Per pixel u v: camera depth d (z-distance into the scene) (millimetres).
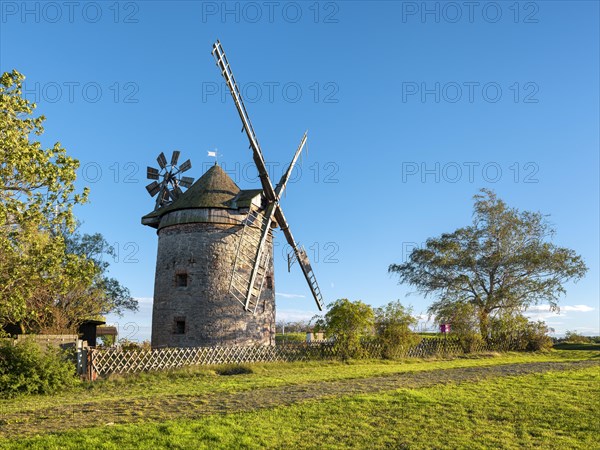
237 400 14938
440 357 32938
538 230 44219
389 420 12180
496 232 43875
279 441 10570
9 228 18031
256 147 29172
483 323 39875
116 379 20984
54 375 18531
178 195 33250
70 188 18312
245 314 29281
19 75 17797
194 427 11406
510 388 16297
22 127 17766
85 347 22266
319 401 14258
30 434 11188
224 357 26125
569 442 10531
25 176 17500
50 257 18203
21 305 17953
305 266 33406
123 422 12180
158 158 33875
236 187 31953
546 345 41625
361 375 21109
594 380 18031
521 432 11242
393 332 31094
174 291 29219
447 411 13039
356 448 10180
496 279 43625
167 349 24469
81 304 32812
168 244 30109
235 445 10250
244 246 29750
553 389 16062
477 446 10258
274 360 27203
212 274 29031
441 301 42781
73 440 10500
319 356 28484
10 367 17750
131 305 42344
